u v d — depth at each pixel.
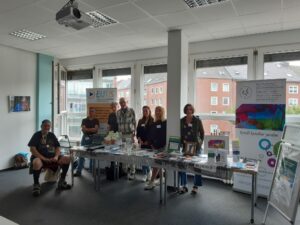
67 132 7.07
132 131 5.07
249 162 3.29
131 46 5.61
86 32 4.59
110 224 3.03
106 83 6.50
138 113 5.92
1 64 5.46
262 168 3.96
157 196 4.00
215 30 4.41
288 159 2.85
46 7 3.44
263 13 3.61
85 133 5.27
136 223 3.06
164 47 5.55
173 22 4.02
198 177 4.12
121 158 3.83
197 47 5.14
